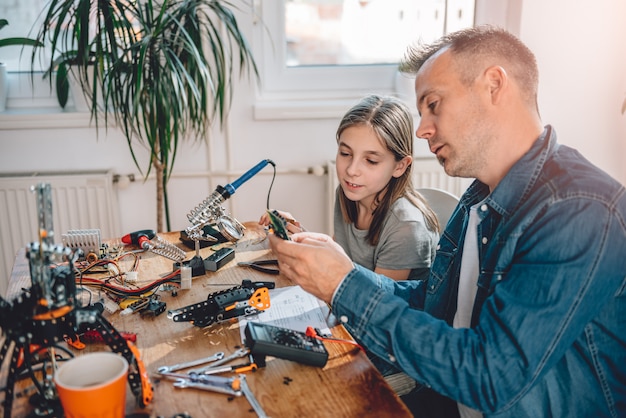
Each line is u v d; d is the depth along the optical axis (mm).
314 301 1176
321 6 2469
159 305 1135
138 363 857
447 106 977
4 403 822
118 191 2361
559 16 2225
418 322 897
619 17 2268
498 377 848
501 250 960
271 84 2502
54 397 845
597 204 857
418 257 1445
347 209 1604
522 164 976
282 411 836
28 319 800
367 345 945
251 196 2467
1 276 2242
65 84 2223
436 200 1702
